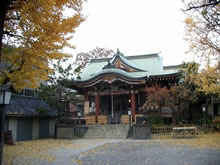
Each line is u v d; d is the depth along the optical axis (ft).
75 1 30.37
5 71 33.68
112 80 85.30
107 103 98.89
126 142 54.70
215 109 96.58
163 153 36.68
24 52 28.22
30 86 32.24
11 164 28.53
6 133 52.42
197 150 39.11
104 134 70.74
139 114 84.17
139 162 29.78
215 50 32.35
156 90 83.92
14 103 67.10
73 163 29.45
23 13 25.38
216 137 59.21
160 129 71.15
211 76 49.73
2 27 25.48
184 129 62.80
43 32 26.61
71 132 67.67
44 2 24.44
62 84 75.00
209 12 19.93
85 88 93.56
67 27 29.45
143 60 112.27
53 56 29.40
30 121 70.23
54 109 78.79
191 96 76.48
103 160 31.71
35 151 40.93
